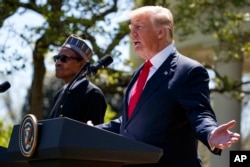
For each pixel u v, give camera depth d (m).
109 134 4.09
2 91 5.84
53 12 12.94
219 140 4.28
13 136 4.50
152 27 5.30
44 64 13.95
